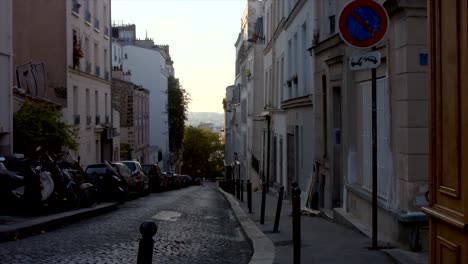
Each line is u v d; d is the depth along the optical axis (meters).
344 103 13.64
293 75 23.38
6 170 14.09
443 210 5.18
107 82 43.28
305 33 21.25
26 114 24.41
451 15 5.01
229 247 11.09
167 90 84.88
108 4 43.81
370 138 11.58
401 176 9.08
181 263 9.23
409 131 8.77
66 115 33.28
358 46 8.48
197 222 15.52
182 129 90.50
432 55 5.50
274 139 30.88
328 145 15.98
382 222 10.23
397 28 9.16
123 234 12.48
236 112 67.25
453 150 4.97
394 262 8.20
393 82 9.48
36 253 9.79
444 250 5.20
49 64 33.28
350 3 8.46
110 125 43.69
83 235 12.23
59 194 15.23
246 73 51.53
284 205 22.11
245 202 24.00
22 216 14.30
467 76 4.60
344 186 13.63
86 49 37.97
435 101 5.45
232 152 75.81
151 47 78.25
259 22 44.53
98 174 21.53
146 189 30.31
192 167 104.88
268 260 8.91
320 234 11.61
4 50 22.22
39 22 33.31
